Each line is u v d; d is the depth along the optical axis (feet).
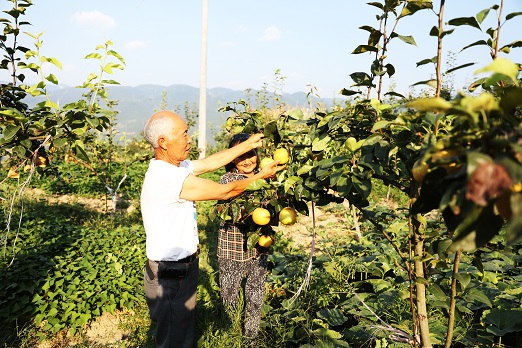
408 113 5.70
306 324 12.82
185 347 10.09
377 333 11.49
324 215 32.96
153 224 9.30
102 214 33.58
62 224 24.41
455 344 11.94
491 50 6.12
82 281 16.34
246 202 9.20
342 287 15.37
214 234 26.99
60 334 14.87
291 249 22.59
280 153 9.12
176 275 9.43
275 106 41.70
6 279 15.14
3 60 10.93
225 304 13.16
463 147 4.03
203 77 40.98
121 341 13.94
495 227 4.05
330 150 8.42
